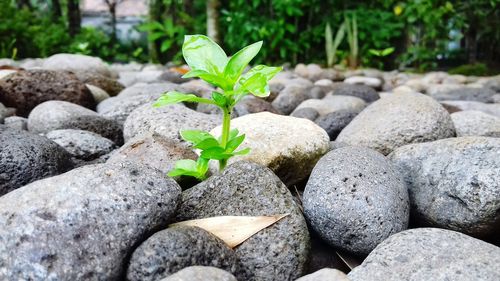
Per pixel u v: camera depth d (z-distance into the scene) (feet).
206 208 1.28
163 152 1.57
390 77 5.52
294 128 1.66
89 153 1.84
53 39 6.40
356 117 2.19
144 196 1.12
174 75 4.23
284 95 3.21
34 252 0.99
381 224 1.29
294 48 6.37
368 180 1.34
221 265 1.10
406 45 6.48
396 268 1.09
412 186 1.54
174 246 1.03
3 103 2.66
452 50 6.50
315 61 6.62
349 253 1.35
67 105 2.26
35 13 7.36
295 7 6.22
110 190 1.10
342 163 1.39
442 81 5.01
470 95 3.66
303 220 1.27
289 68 6.32
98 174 1.13
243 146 1.56
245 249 1.18
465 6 5.93
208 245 1.08
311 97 3.50
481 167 1.35
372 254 1.16
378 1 6.44
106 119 2.19
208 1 6.24
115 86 3.34
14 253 0.99
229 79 1.28
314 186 1.36
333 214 1.30
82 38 6.88
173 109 1.95
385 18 6.28
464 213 1.35
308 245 1.25
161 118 1.89
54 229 1.02
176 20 7.31
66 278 0.99
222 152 1.33
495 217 1.31
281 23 6.19
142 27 6.76
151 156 1.56
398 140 1.92
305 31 6.49
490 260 1.06
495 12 5.92
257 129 1.63
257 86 1.23
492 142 1.40
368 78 4.73
